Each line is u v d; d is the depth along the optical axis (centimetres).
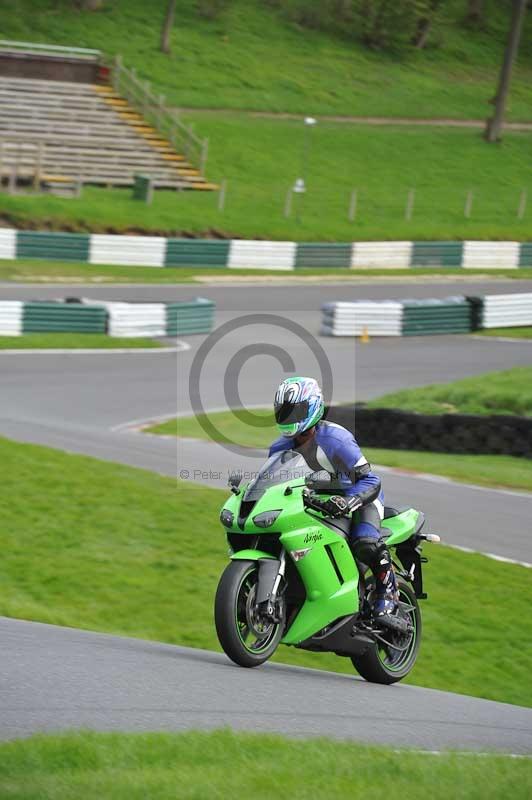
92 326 8419
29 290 9600
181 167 14975
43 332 8256
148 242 11494
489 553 3838
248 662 2080
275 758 1402
